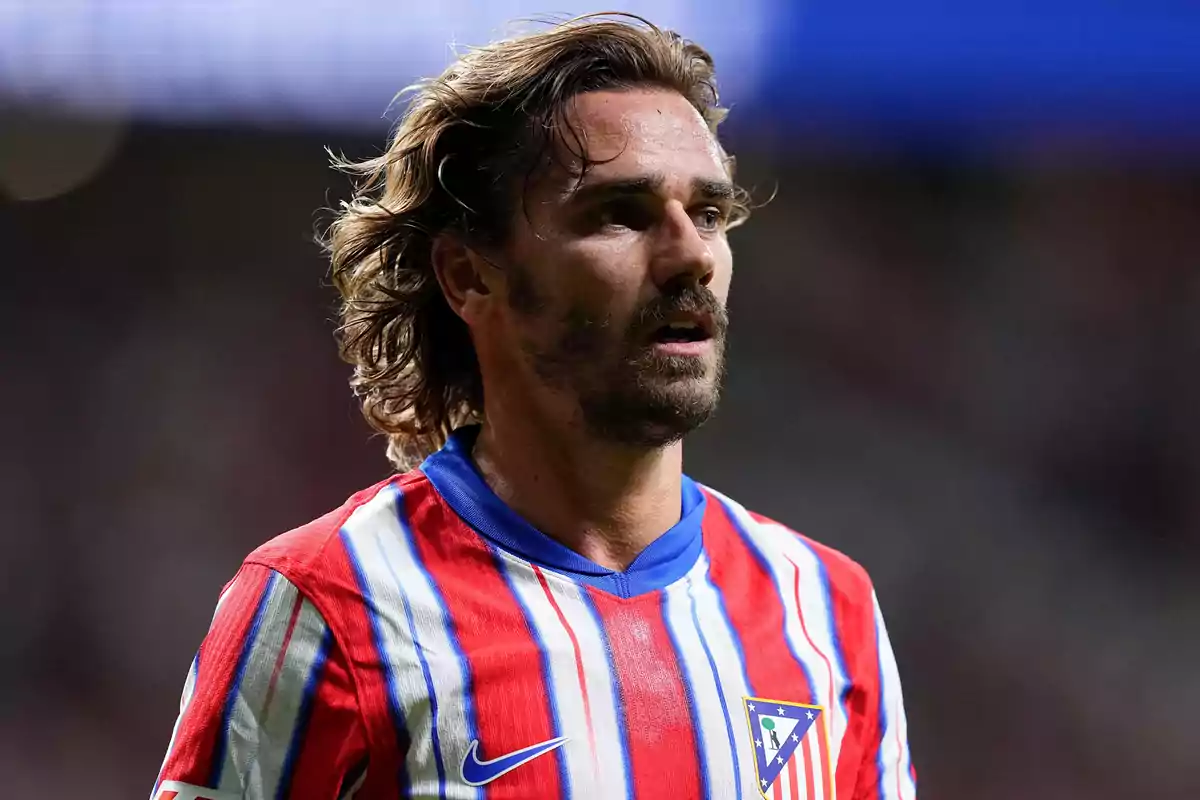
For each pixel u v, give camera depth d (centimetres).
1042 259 3170
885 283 3178
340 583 504
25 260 2986
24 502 2866
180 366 2983
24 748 2581
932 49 2714
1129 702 2688
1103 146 2945
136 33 2417
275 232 3030
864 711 566
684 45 593
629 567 542
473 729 483
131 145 2892
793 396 3105
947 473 3045
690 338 527
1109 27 2659
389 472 2938
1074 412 3097
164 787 491
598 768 484
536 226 529
